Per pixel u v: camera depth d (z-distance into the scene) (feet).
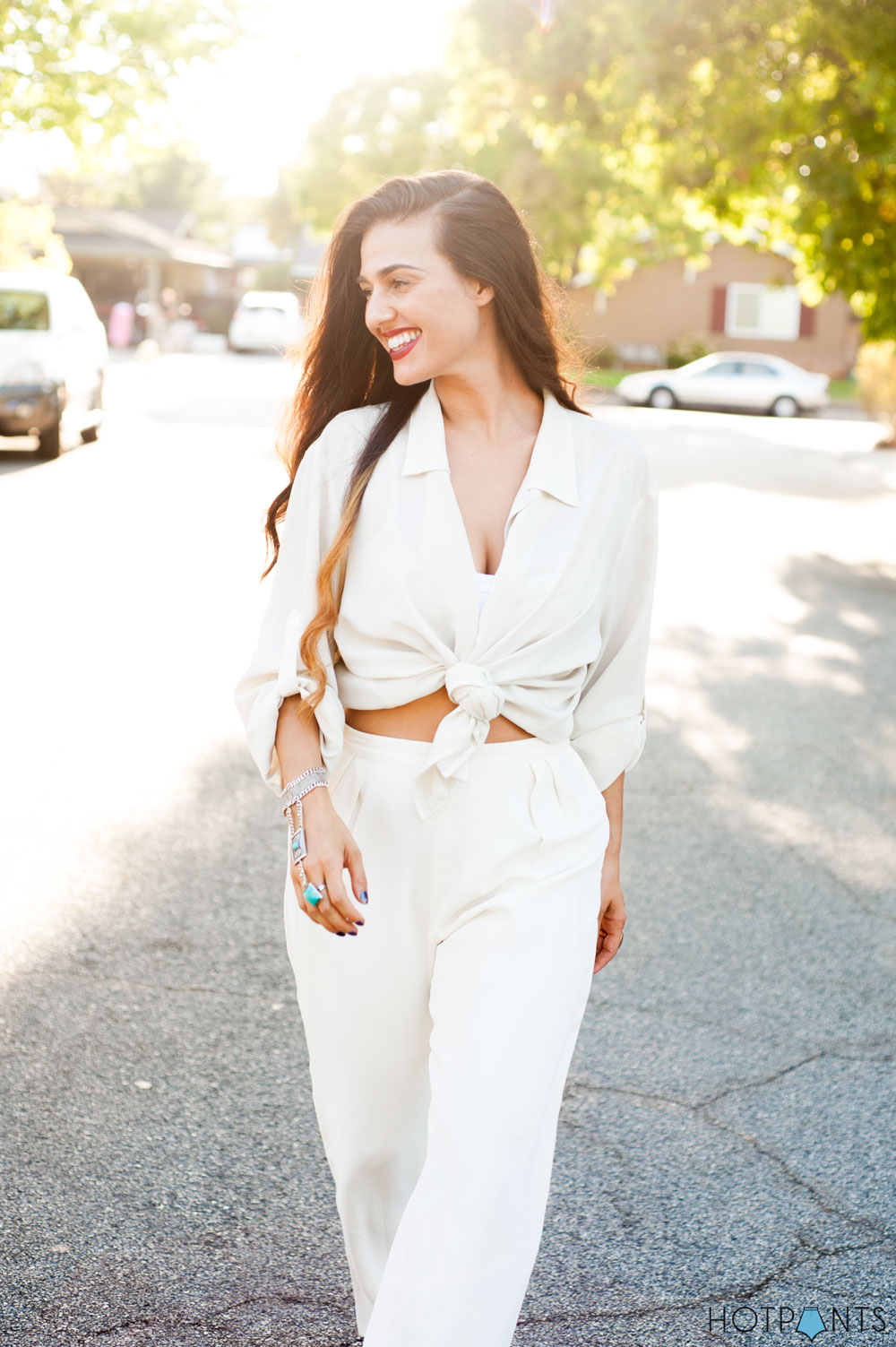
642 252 122.83
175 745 19.33
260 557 34.12
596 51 46.65
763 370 104.06
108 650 24.31
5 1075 10.57
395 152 111.04
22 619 26.20
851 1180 9.71
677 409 105.40
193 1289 8.20
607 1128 10.30
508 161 99.25
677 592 33.50
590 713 7.16
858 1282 8.54
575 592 6.57
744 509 49.96
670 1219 9.17
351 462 6.63
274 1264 8.48
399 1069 6.80
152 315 140.05
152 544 35.06
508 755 6.52
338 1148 6.98
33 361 48.93
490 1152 5.86
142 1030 11.39
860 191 40.37
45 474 46.88
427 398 6.70
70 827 16.01
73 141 55.57
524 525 6.50
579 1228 9.04
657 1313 8.18
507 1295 5.87
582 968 6.44
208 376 104.06
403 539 6.46
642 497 6.90
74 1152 9.60
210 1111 10.21
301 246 204.03
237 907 13.98
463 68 65.05
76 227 164.76
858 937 14.08
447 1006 6.27
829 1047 11.72
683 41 42.34
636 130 49.44
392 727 6.58
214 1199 9.14
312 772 6.38
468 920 6.39
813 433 85.81
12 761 18.29
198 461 53.06
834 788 19.03
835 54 40.45
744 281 136.56
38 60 51.26
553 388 6.75
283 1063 10.98
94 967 12.49
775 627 29.91
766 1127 10.38
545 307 6.77
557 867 6.47
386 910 6.50
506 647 6.42
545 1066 6.10
